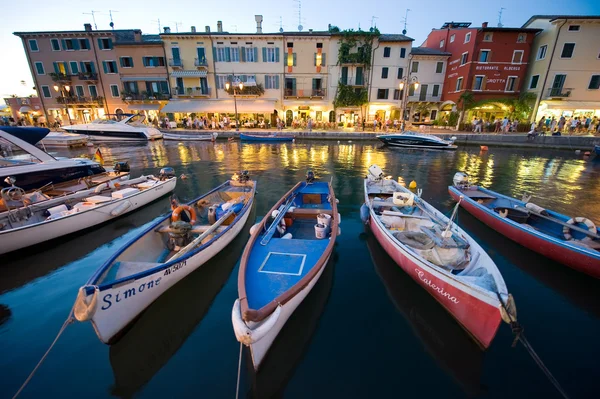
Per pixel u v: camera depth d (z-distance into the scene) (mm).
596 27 27812
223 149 24484
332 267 6430
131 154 22062
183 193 12078
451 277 4395
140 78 34562
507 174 16094
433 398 3574
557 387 3686
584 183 14156
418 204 7906
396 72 34281
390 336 4555
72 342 4418
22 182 8828
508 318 3691
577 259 6000
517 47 30484
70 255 6938
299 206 8938
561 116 28406
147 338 4582
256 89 34031
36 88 36688
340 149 24812
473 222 8984
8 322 4785
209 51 33625
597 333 4652
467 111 32312
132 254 5492
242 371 3963
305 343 4418
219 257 6746
